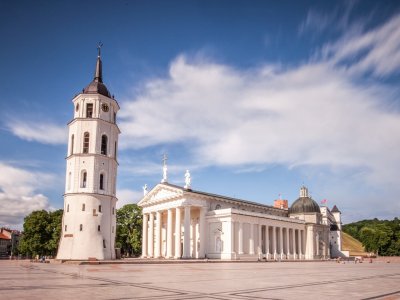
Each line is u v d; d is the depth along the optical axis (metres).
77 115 70.75
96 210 65.94
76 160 67.50
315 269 50.03
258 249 92.12
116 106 74.19
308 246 113.00
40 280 27.31
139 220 109.25
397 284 26.88
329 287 24.22
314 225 114.75
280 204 145.38
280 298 18.44
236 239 86.25
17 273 35.31
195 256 91.19
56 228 102.25
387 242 147.12
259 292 20.80
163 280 27.77
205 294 19.58
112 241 68.19
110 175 69.75
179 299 17.67
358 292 21.39
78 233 64.25
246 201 105.56
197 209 92.31
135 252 112.62
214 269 45.47
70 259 62.56
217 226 86.56
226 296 18.92
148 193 96.06
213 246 86.69
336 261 103.06
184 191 84.62
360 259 107.06
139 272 37.12
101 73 76.69
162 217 99.69
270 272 40.62
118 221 110.88
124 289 21.48
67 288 21.92
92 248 63.91
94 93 70.75
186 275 33.44
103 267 47.00
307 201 122.62
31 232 101.62
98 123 69.44
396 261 119.81
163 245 97.38
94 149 68.12
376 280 30.83
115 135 72.88
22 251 103.25
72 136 70.12
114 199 70.12
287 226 105.06
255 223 92.56
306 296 19.33
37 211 103.88
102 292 20.00
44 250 102.75
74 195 66.06
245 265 61.03
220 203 94.50
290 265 65.25
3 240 189.00
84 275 32.53
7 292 20.00
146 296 18.53
